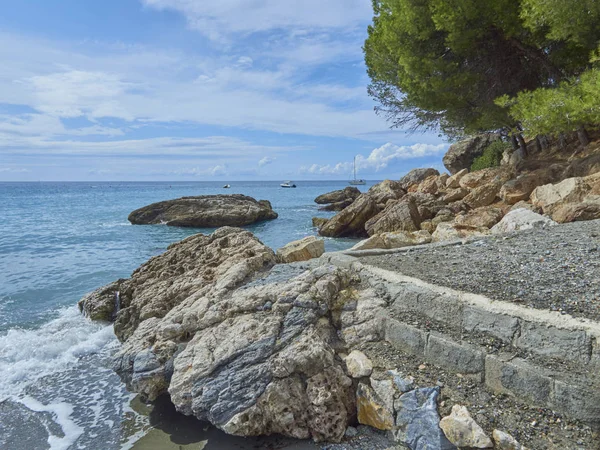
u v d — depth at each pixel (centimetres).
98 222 3325
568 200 1213
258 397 466
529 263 592
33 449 492
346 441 435
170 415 544
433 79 1577
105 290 992
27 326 938
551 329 376
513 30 1461
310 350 482
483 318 431
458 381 415
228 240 998
